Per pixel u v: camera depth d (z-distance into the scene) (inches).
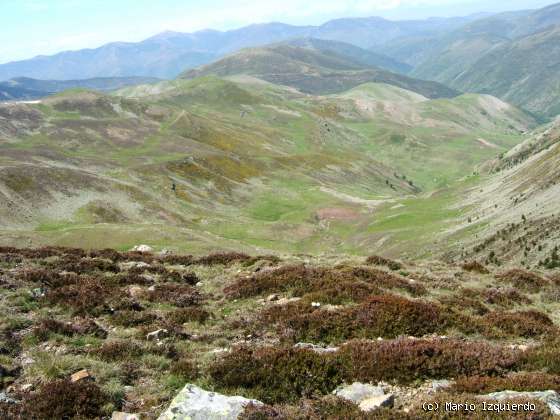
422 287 869.2
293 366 435.8
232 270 1042.7
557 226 2704.2
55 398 382.9
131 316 641.0
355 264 1167.0
